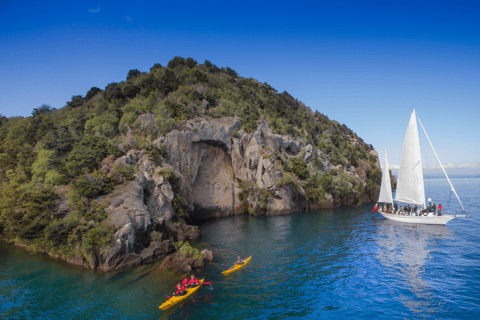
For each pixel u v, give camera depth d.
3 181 53.25
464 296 23.31
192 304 23.14
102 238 31.27
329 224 54.56
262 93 115.75
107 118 59.56
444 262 31.28
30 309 22.89
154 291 25.55
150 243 36.03
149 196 42.88
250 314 21.50
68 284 27.39
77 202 34.69
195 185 66.69
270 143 79.69
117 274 29.50
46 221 36.31
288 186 70.69
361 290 25.14
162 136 55.97
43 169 45.97
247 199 71.50
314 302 23.20
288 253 36.41
